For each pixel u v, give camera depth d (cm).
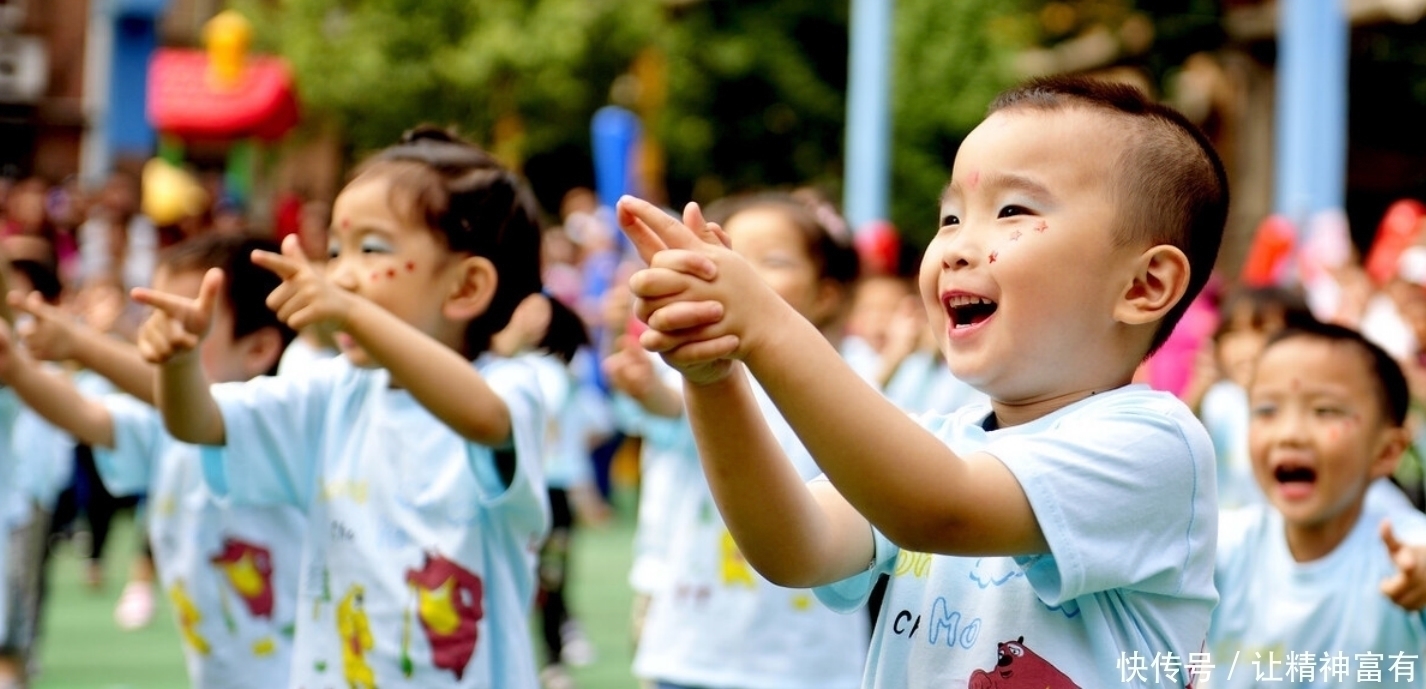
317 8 2530
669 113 2836
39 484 789
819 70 2994
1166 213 310
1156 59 2800
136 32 2825
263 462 496
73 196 1842
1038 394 314
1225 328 818
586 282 1708
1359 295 1095
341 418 505
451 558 475
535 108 2533
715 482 280
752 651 605
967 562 324
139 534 1095
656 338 252
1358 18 2380
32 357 539
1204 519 314
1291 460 522
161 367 446
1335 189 1364
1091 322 306
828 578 315
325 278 420
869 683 336
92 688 876
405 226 489
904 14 2947
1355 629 520
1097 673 306
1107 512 292
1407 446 538
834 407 259
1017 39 3033
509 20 2475
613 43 2520
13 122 2892
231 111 2175
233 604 588
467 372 438
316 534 498
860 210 1473
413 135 537
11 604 770
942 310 314
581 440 1380
